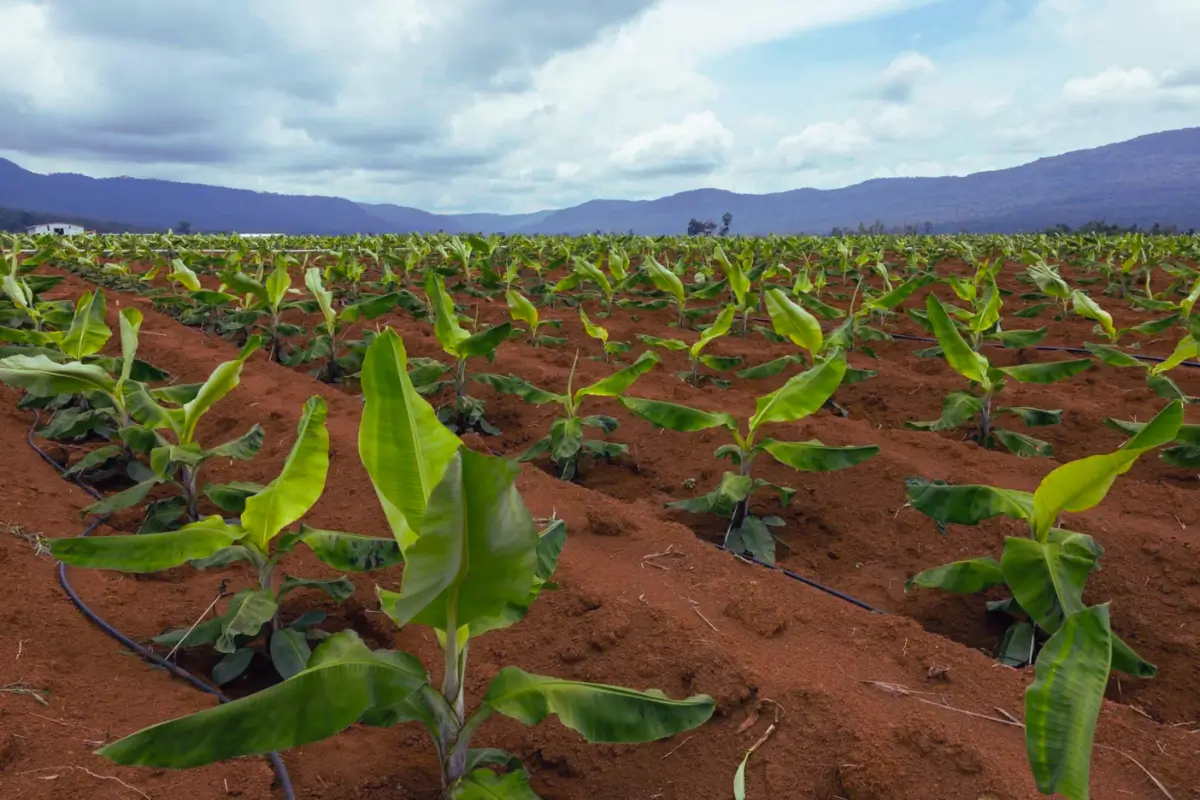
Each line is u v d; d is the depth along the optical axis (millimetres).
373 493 4691
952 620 3869
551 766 2586
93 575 3676
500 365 8508
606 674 2938
